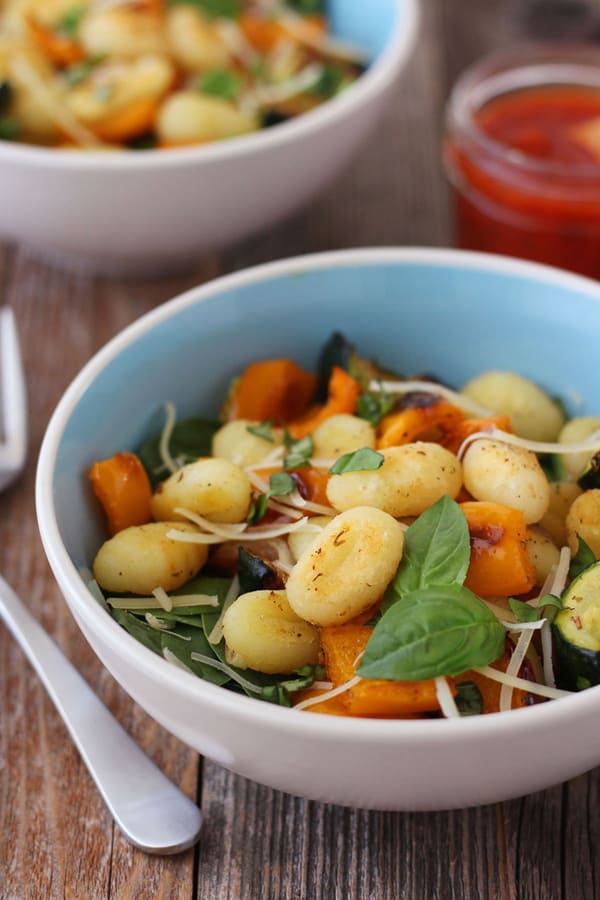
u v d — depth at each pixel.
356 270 0.63
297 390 0.64
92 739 0.58
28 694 0.62
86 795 0.59
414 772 0.51
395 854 0.57
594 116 0.79
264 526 0.58
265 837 0.57
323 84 0.78
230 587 0.58
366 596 0.54
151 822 0.57
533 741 0.51
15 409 0.70
